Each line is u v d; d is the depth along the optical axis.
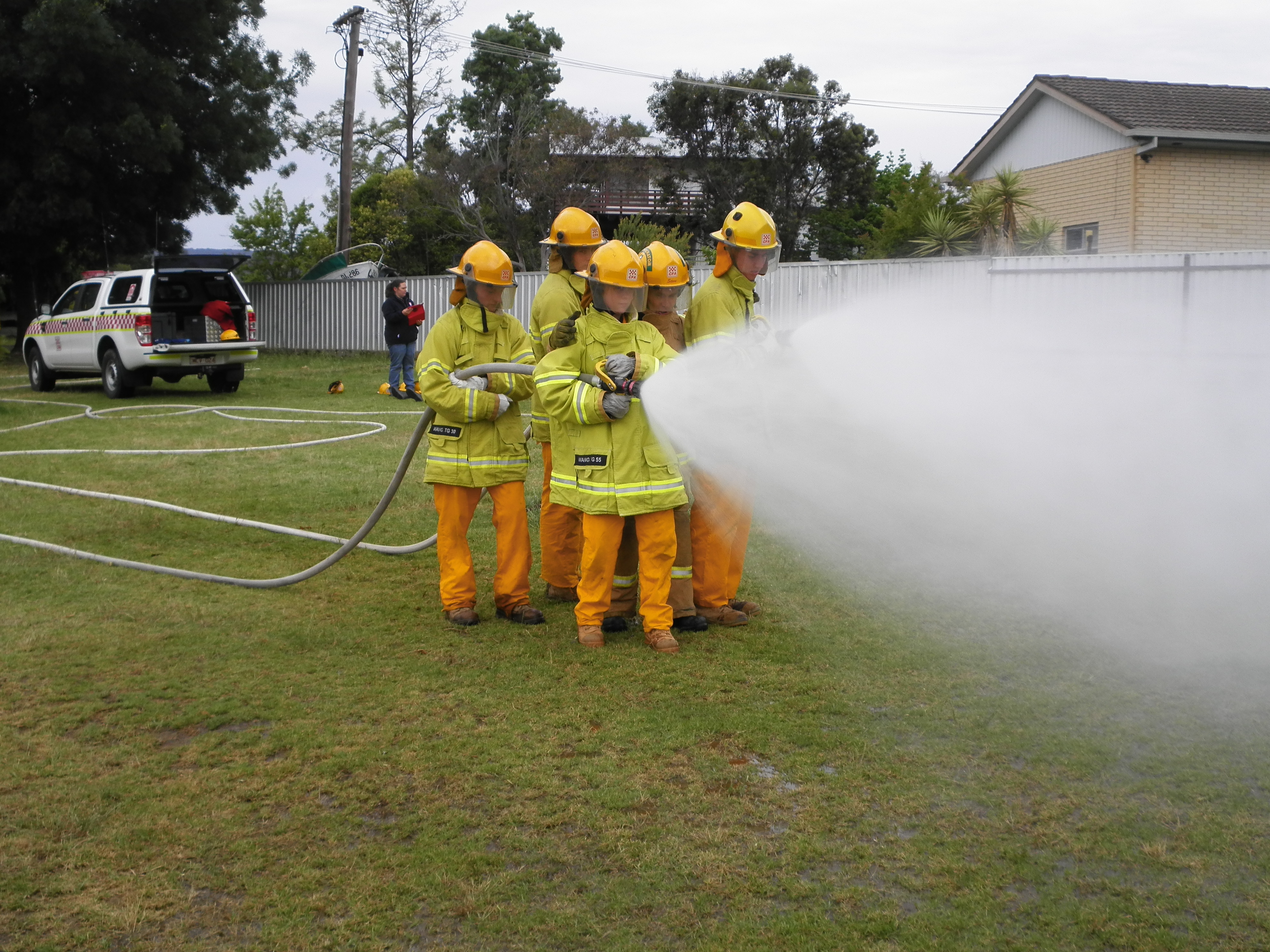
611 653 4.43
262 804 3.13
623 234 19.64
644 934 2.50
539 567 5.96
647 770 3.31
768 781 3.24
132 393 14.52
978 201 18.61
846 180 29.69
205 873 2.77
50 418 12.27
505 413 4.77
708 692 3.96
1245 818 2.97
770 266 4.75
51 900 2.65
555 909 2.60
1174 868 2.74
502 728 3.63
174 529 6.70
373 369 20.05
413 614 5.01
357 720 3.72
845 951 2.43
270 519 7.00
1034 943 2.46
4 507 7.21
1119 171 18.28
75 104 20.75
